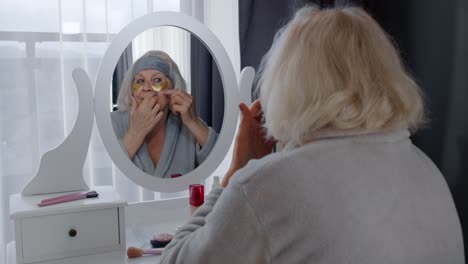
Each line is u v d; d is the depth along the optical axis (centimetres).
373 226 57
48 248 94
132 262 95
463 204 110
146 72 109
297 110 63
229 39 150
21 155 133
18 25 129
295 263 58
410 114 65
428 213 63
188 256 64
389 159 62
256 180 60
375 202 59
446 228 65
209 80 117
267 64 72
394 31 128
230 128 120
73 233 96
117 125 107
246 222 59
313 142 63
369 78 62
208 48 116
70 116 136
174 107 114
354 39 64
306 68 63
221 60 117
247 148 91
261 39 142
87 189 108
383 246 57
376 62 64
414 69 121
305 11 72
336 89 62
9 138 131
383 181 60
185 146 116
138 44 108
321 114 61
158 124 112
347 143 62
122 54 106
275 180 59
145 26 108
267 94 69
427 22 116
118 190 132
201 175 117
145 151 111
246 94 121
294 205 57
